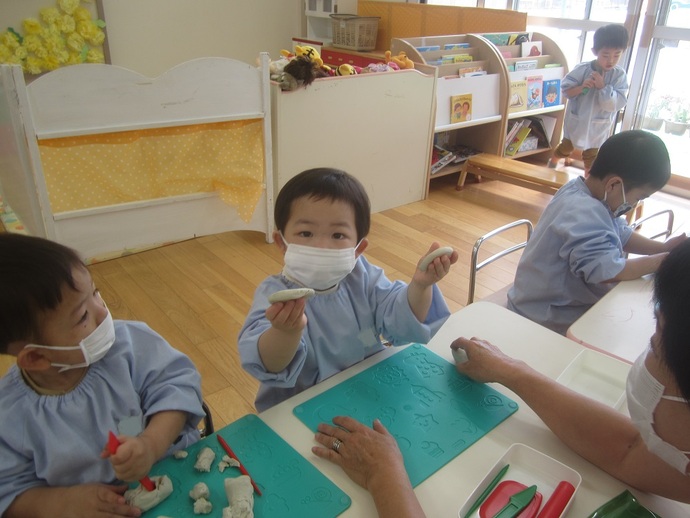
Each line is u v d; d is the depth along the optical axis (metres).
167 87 2.37
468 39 3.90
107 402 0.84
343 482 0.76
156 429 0.81
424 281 0.97
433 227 3.34
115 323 0.93
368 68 3.28
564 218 1.54
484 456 0.82
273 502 0.72
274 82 2.76
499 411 0.91
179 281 2.60
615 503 0.74
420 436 0.85
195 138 2.57
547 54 4.24
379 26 4.64
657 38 3.75
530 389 0.90
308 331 1.00
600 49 3.60
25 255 0.70
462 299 2.55
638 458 0.77
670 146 3.95
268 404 1.11
